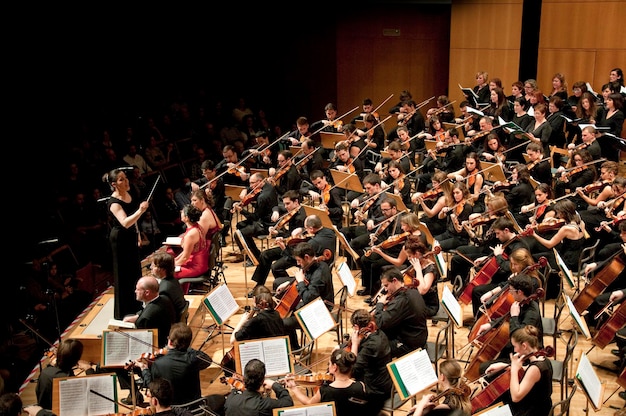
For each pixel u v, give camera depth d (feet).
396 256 27.66
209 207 27.35
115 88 54.24
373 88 60.95
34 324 29.12
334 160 39.68
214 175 35.42
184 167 46.32
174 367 18.97
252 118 51.11
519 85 43.75
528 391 17.37
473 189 34.40
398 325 21.48
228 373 21.90
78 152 41.55
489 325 20.95
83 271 34.86
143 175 42.32
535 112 38.27
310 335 20.75
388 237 29.09
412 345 21.48
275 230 30.53
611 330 21.52
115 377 18.33
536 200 30.40
